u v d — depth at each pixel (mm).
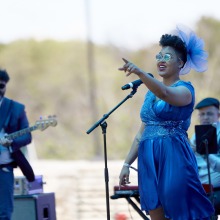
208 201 9484
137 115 65688
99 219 18281
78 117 70312
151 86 8961
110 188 24797
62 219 18328
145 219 11297
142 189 9555
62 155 59750
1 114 11812
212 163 11797
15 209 12680
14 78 76500
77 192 23938
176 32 9898
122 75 73438
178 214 9289
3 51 79812
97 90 71438
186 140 9609
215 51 68062
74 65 77500
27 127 11977
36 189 13195
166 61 9539
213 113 12406
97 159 46500
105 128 10141
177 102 9227
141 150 9625
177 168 9359
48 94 74500
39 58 79000
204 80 64625
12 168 11719
